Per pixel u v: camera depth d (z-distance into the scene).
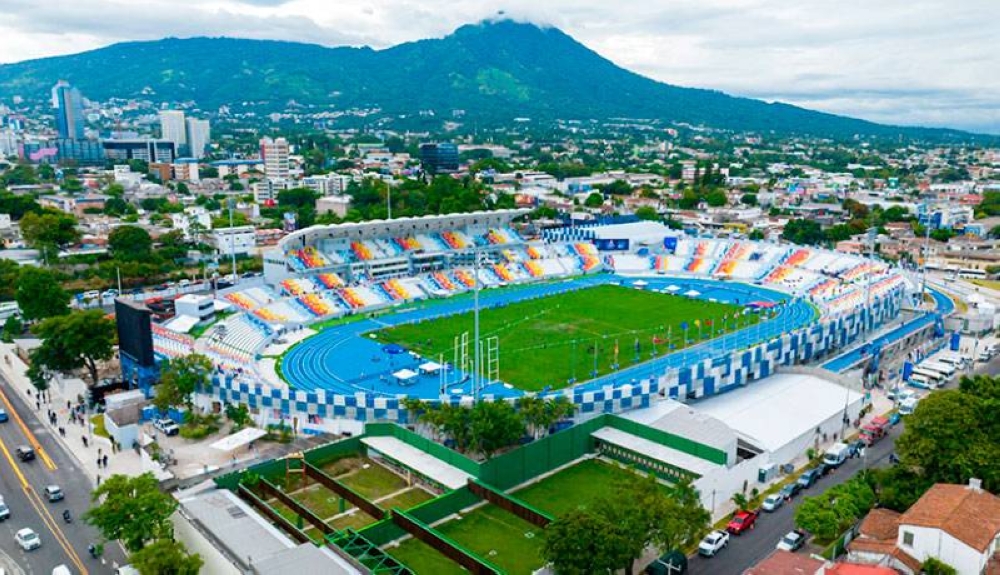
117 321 174.88
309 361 199.38
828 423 151.62
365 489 127.69
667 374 158.38
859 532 107.12
